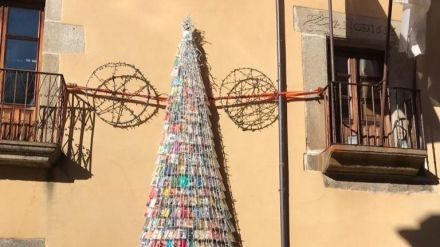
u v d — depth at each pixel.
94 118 6.62
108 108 6.68
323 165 7.00
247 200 6.77
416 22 7.16
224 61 7.16
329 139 6.97
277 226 6.78
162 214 6.23
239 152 6.91
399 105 7.55
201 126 6.67
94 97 6.68
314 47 7.46
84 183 6.39
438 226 7.20
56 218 6.23
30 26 6.91
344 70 7.66
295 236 6.79
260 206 6.79
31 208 6.20
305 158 7.06
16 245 6.09
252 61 7.25
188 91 6.74
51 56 6.69
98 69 6.77
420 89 7.68
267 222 6.76
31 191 6.24
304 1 7.59
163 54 7.00
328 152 6.88
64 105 6.54
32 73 6.44
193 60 6.89
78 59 6.75
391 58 7.70
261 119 7.08
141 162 6.59
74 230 6.25
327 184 7.04
